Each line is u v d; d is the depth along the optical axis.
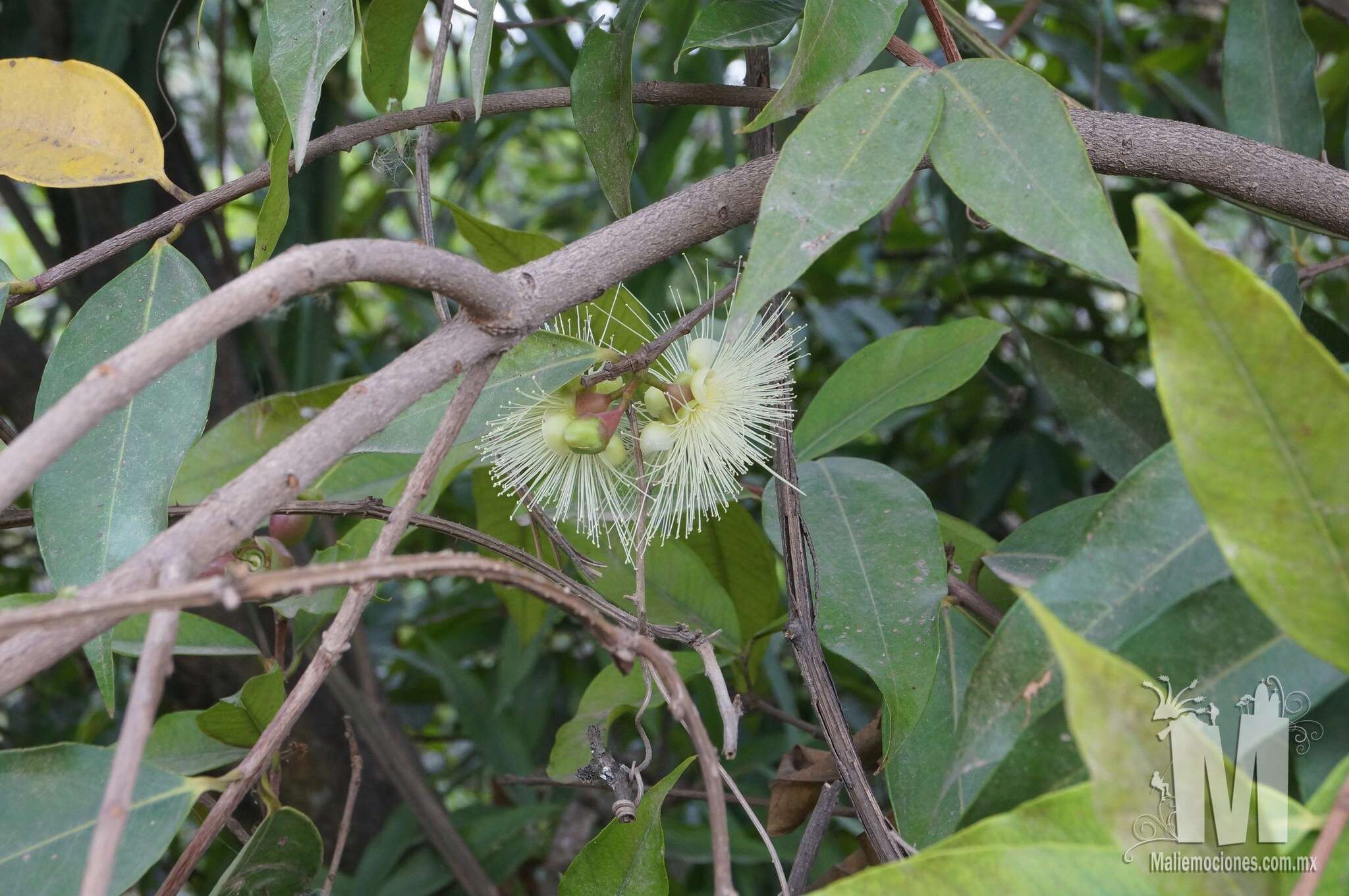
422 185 0.78
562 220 1.71
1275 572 0.56
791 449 0.75
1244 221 1.46
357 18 0.79
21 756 0.63
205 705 1.05
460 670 1.13
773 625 0.88
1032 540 0.78
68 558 0.67
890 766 0.71
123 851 0.62
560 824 1.06
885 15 0.69
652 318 0.85
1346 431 0.56
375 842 1.03
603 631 0.60
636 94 0.80
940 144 0.66
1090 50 1.17
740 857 0.99
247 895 0.70
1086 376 0.86
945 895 0.58
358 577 0.57
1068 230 0.64
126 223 1.04
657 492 0.76
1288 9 0.88
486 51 0.72
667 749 1.10
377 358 1.41
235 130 1.75
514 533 0.93
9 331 1.04
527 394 0.74
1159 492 0.62
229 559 0.80
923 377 0.85
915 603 0.73
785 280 0.63
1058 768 0.60
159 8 1.02
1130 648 0.60
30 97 0.71
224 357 1.06
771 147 0.81
